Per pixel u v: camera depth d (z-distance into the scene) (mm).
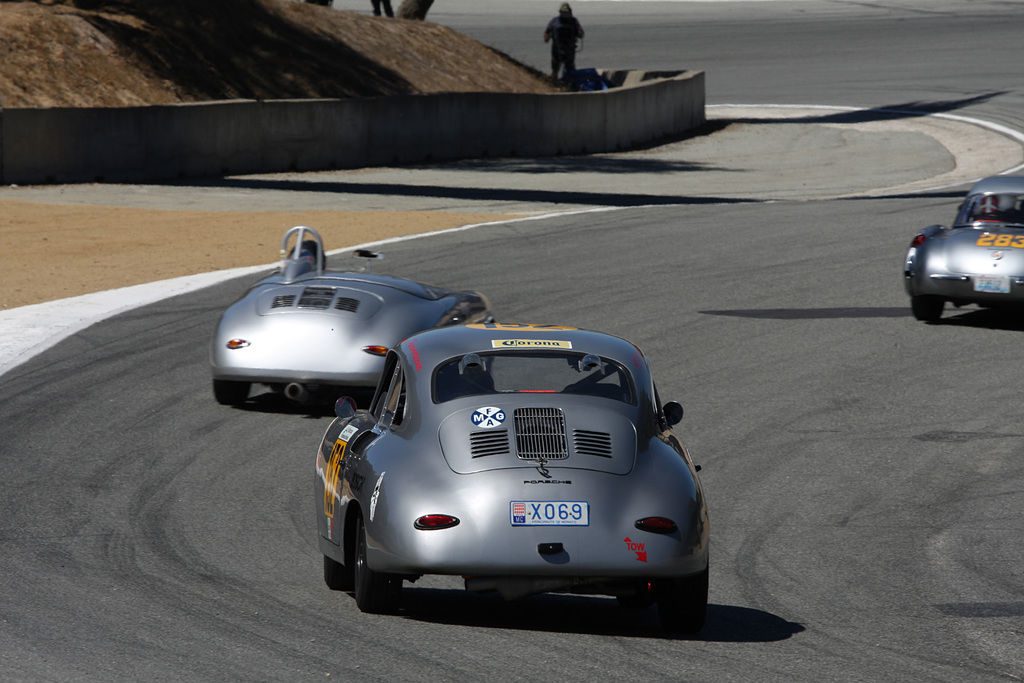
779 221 85062
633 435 22469
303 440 37938
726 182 116375
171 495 32000
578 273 66562
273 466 35062
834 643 22016
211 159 110312
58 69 116500
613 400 23219
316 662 19828
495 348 24297
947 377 46156
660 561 20766
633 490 21328
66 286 61781
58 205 88375
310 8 158000
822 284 64250
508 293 61125
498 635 21734
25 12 122062
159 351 49062
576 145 142500
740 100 193625
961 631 22922
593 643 21453
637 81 187250
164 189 99625
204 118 109312
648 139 156125
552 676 19406
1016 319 56969
